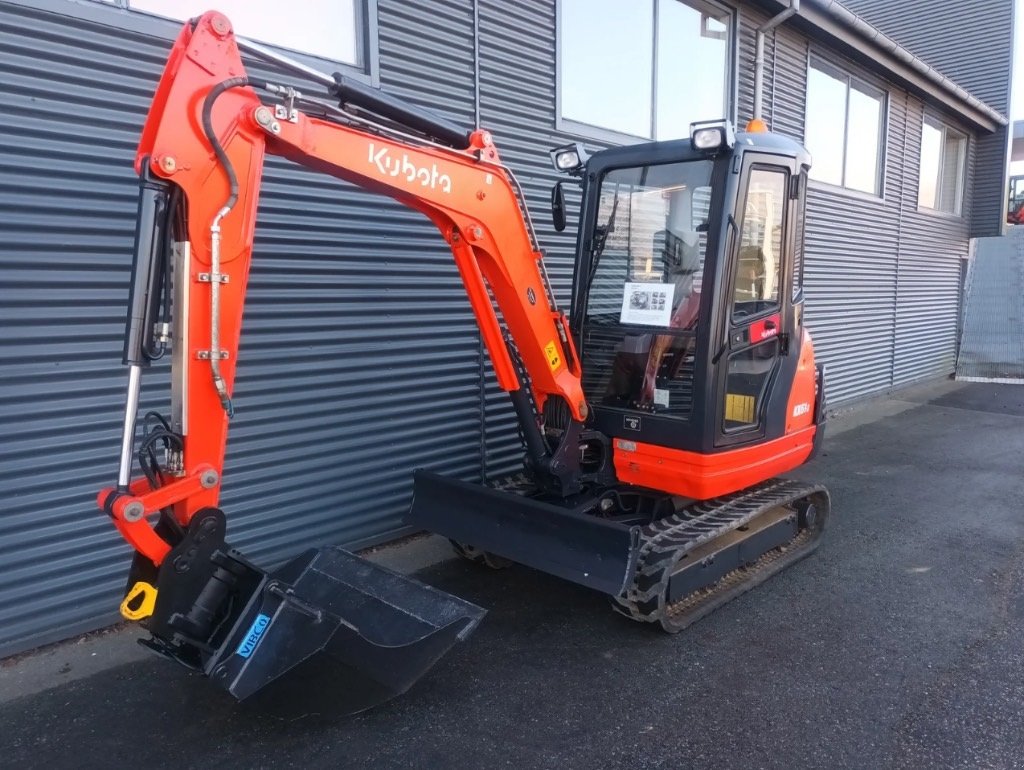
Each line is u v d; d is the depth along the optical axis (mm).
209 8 3943
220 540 2680
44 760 2787
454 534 4094
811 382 4777
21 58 3316
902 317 11438
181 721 3043
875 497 6098
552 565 3662
